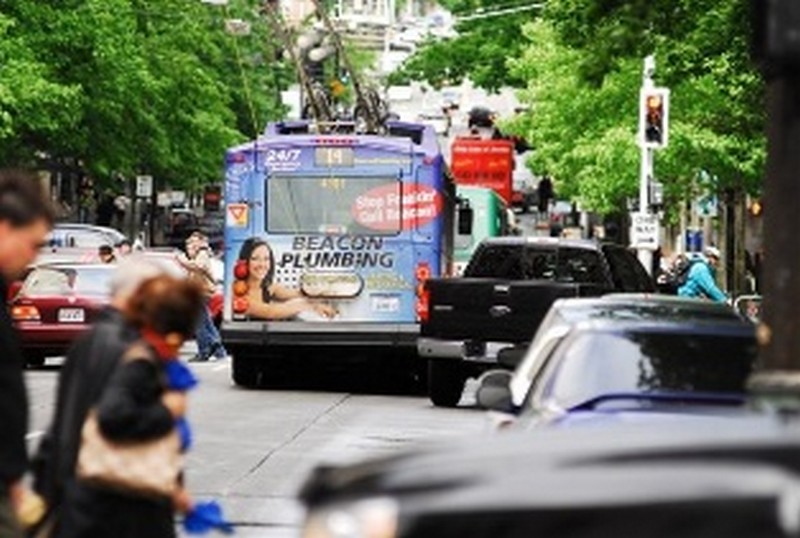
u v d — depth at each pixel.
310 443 32.66
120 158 96.19
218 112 109.25
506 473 7.77
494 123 112.94
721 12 37.56
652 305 21.42
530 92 84.38
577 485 7.57
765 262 13.06
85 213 122.62
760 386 9.04
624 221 98.38
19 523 12.10
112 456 12.70
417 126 47.00
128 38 89.62
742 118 45.16
